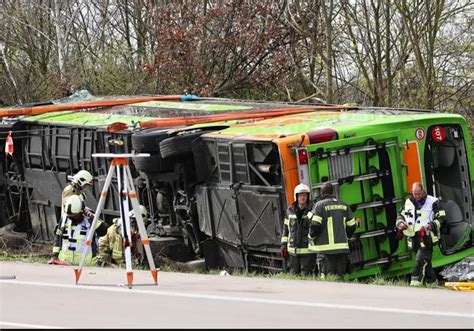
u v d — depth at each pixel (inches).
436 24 2174.0
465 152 1355.8
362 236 1237.1
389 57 2263.8
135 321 701.3
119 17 3526.1
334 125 1269.7
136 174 1508.4
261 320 703.1
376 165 1258.0
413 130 1296.8
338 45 2578.7
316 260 1165.7
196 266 1338.6
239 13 2765.7
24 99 3129.9
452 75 2527.1
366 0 2417.6
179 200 1417.3
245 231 1273.4
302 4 2588.6
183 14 2785.4
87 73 3115.2
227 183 1298.0
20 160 1819.6
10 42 3336.6
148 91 2901.1
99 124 1590.8
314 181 1206.3
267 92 2901.1
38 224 1785.2
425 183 1298.0
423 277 1180.5
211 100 1873.8
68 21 3472.0
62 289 887.7
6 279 967.0
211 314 732.0
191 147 1342.3
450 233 1343.5
